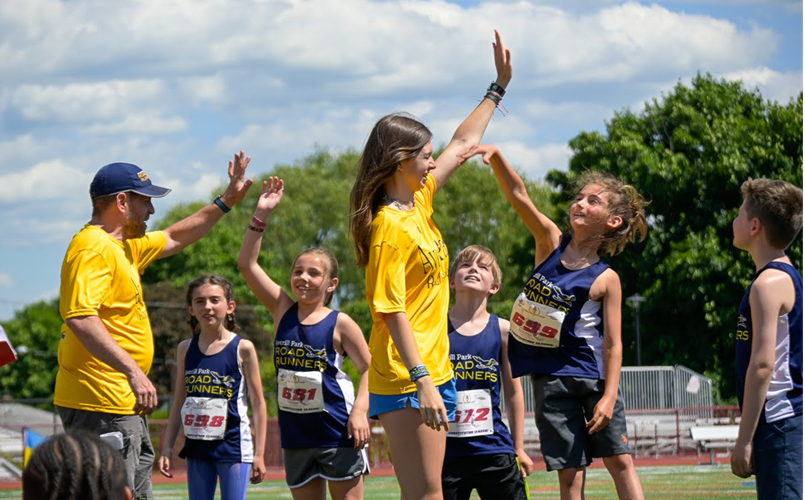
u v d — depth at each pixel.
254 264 10.80
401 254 7.14
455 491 9.99
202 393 11.61
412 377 7.00
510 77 9.33
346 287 78.00
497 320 10.41
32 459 3.89
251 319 78.62
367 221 7.31
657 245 59.50
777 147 58.97
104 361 9.25
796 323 7.90
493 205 79.50
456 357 10.00
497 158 9.80
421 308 7.33
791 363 7.89
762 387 7.74
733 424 45.41
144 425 10.08
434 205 78.19
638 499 9.61
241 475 11.59
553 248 10.53
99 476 3.88
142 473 10.13
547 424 9.66
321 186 80.56
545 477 30.59
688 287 57.38
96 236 9.69
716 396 57.47
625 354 62.59
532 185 79.31
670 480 28.25
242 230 86.44
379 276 7.11
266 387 64.88
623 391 47.28
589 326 9.67
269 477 37.88
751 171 58.69
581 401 9.75
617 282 9.73
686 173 59.78
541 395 9.73
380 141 7.35
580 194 9.80
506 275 77.56
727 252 57.22
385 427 7.36
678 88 65.25
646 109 65.50
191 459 11.69
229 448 11.58
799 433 7.86
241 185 10.96
